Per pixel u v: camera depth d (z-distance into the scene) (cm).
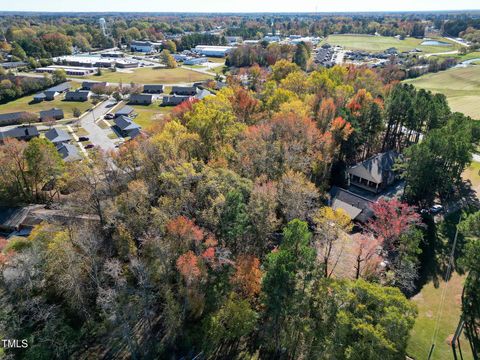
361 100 8969
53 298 4281
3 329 3672
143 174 5825
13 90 16350
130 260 4194
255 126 7288
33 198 7156
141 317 4269
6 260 4200
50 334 3756
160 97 16788
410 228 5038
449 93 14300
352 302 3288
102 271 4206
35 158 6662
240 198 4509
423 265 5312
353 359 2977
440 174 6234
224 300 3928
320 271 3984
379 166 7562
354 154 8181
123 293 4041
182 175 5041
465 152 6184
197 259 3819
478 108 11750
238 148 6431
